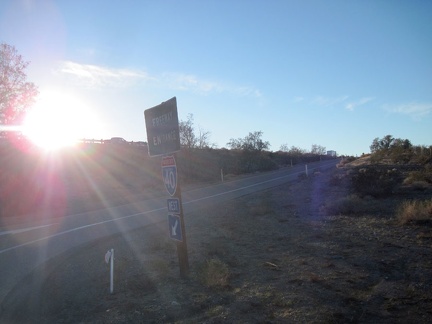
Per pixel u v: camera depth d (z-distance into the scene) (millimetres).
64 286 8383
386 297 6035
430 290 6223
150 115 8453
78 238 13477
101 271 9109
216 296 6598
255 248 9984
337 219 12914
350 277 7066
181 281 7582
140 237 12984
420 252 8297
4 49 34062
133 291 7363
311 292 6398
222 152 63094
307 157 86000
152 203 24578
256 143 70875
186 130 51688
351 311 5582
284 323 5289
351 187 18734
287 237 10945
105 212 21062
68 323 6371
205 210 18594
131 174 41062
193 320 5656
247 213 16281
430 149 29594
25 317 6859
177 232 7887
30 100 35344
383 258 8094
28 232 15414
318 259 8391
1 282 8609
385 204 14430
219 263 7926
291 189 24688
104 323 5984
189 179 43719
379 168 26641
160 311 6176
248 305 5996
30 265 10008
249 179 40469
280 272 7695
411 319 5246
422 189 16719
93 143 46781
